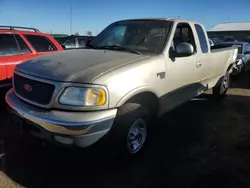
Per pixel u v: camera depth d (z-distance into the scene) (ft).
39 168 11.35
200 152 13.00
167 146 13.57
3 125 15.65
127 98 10.73
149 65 11.90
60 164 11.73
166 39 13.70
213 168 11.53
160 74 12.50
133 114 11.14
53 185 10.25
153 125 13.01
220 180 10.66
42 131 10.16
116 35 15.19
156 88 12.33
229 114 19.02
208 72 18.22
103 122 9.95
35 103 10.59
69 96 9.87
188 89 15.56
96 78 10.03
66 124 9.54
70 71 10.41
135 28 14.92
